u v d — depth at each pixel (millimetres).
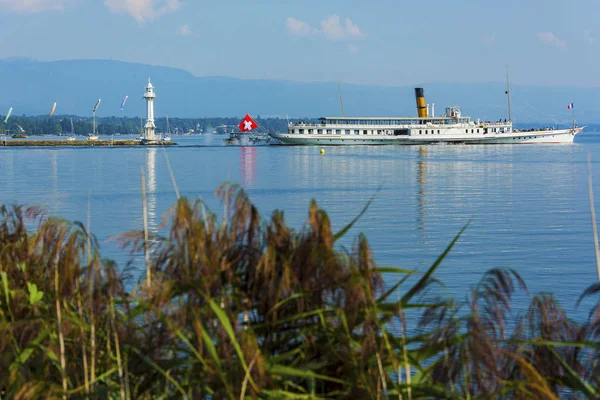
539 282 31484
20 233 9953
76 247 8102
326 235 6883
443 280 31078
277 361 6676
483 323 6824
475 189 89625
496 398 6922
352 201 75812
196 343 7164
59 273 8195
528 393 6387
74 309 8297
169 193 86000
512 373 7070
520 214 61594
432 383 6871
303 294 6742
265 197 82125
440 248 42312
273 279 6699
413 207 68750
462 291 28141
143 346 7445
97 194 84875
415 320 19062
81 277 8055
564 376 7035
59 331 7316
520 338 7375
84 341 7574
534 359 7141
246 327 6824
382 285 7023
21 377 7164
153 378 7445
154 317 7605
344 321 6555
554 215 60469
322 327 6934
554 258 38062
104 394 7375
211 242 7137
